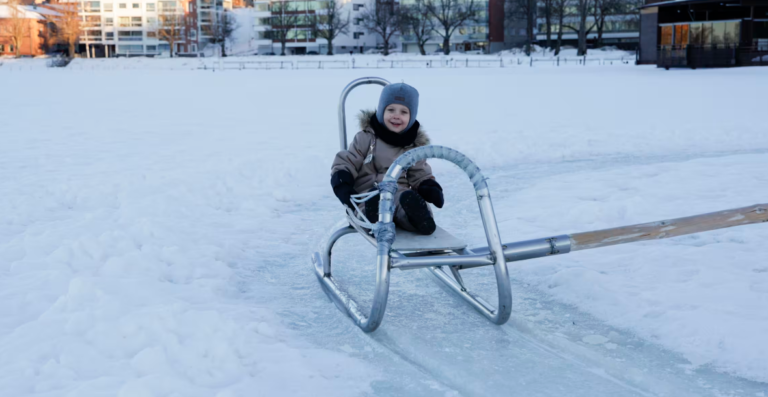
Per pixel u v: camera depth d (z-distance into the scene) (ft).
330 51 298.56
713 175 23.58
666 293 11.87
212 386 8.71
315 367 9.39
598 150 31.07
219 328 10.33
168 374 8.90
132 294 11.84
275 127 43.11
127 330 10.16
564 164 27.61
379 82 14.56
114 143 34.99
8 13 339.77
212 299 12.10
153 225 16.74
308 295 12.69
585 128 39.04
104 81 119.03
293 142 34.96
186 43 365.20
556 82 94.32
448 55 251.39
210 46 385.29
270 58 267.80
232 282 13.25
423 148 10.08
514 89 80.38
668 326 10.48
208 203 20.29
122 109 58.54
